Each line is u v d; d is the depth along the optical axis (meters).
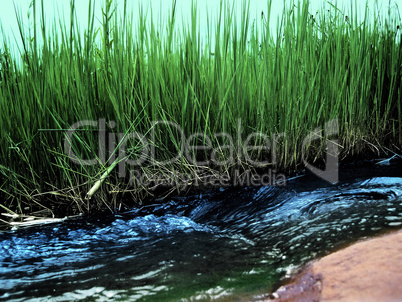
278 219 1.60
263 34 2.14
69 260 1.35
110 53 1.81
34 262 1.35
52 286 1.15
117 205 1.94
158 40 1.95
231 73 2.07
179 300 1.01
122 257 1.35
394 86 2.50
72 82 1.83
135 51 1.93
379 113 2.54
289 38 2.12
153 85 1.93
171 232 1.58
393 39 2.56
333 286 0.92
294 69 2.15
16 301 1.07
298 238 1.36
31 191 1.93
